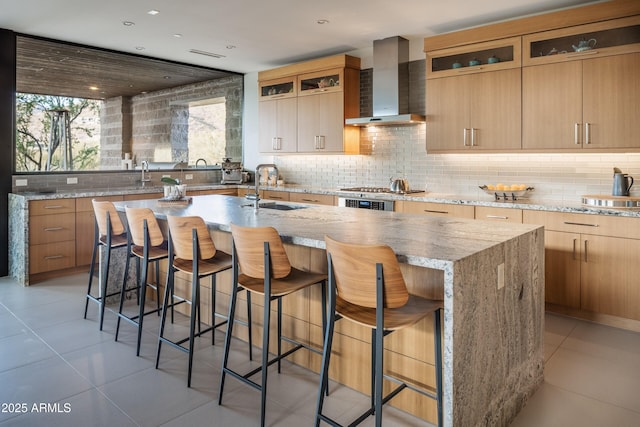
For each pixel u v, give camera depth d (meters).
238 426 2.23
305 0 4.05
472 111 4.60
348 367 2.62
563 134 4.07
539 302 2.64
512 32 4.29
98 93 6.66
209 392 2.56
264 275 2.29
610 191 4.18
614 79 3.79
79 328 3.49
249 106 7.26
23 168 5.75
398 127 5.70
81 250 5.16
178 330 3.48
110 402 2.43
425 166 5.48
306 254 2.83
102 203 3.65
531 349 2.55
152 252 3.39
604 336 3.43
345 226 2.77
